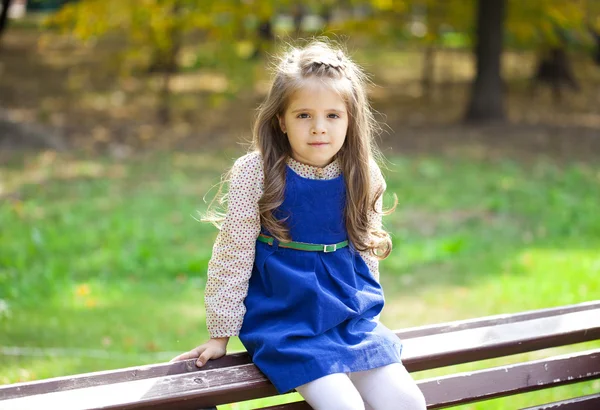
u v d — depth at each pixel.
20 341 4.76
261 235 2.37
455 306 5.48
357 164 2.38
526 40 15.56
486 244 7.09
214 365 2.33
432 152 11.48
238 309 2.33
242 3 12.37
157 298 5.74
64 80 16.84
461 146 11.91
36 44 21.27
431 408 2.43
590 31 15.77
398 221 7.88
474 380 2.52
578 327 2.60
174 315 5.37
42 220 7.71
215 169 10.28
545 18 14.14
